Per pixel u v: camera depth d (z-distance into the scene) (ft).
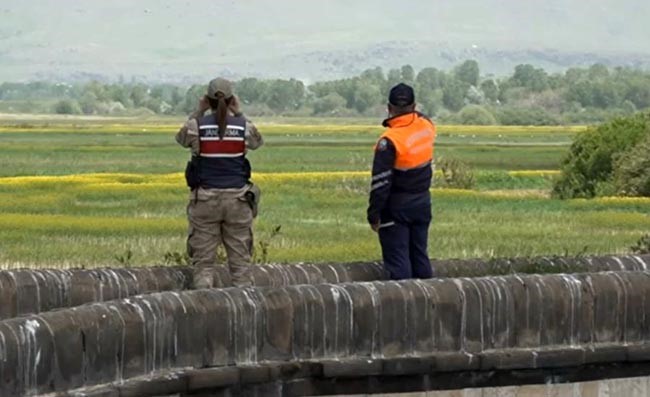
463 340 102.63
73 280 107.34
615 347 106.01
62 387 86.02
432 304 101.55
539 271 125.59
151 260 208.64
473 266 124.57
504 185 530.27
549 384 104.17
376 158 112.37
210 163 108.27
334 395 98.58
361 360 98.89
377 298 100.27
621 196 430.61
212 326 95.09
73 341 86.74
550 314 105.19
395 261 113.80
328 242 245.65
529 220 314.14
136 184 449.48
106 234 259.80
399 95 112.78
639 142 440.45
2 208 346.13
